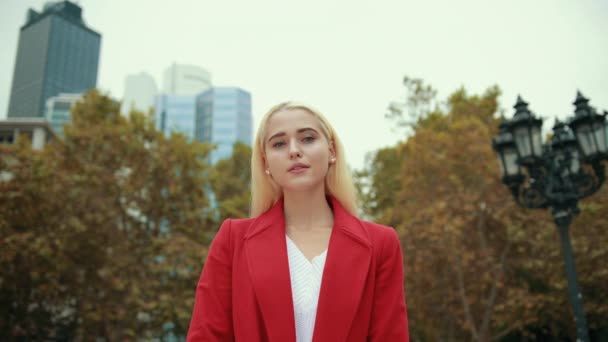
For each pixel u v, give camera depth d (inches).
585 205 455.5
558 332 573.0
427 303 538.9
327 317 44.1
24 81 4089.6
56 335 557.6
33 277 489.7
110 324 530.9
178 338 601.6
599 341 604.7
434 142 539.2
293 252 50.0
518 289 481.1
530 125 243.0
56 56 4195.4
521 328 500.1
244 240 49.9
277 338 43.9
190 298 504.7
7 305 522.3
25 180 501.0
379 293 49.0
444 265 511.2
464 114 660.1
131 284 498.9
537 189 244.4
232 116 4441.4
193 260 510.9
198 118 4549.7
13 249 470.3
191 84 5826.8
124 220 549.3
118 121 608.7
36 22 4367.6
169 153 578.9
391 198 741.9
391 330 47.4
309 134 51.6
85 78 4357.8
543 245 470.3
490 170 489.4
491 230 526.0
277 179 51.9
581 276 461.7
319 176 51.4
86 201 523.8
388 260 49.9
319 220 53.9
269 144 52.6
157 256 528.4
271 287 45.8
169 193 561.9
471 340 596.4
